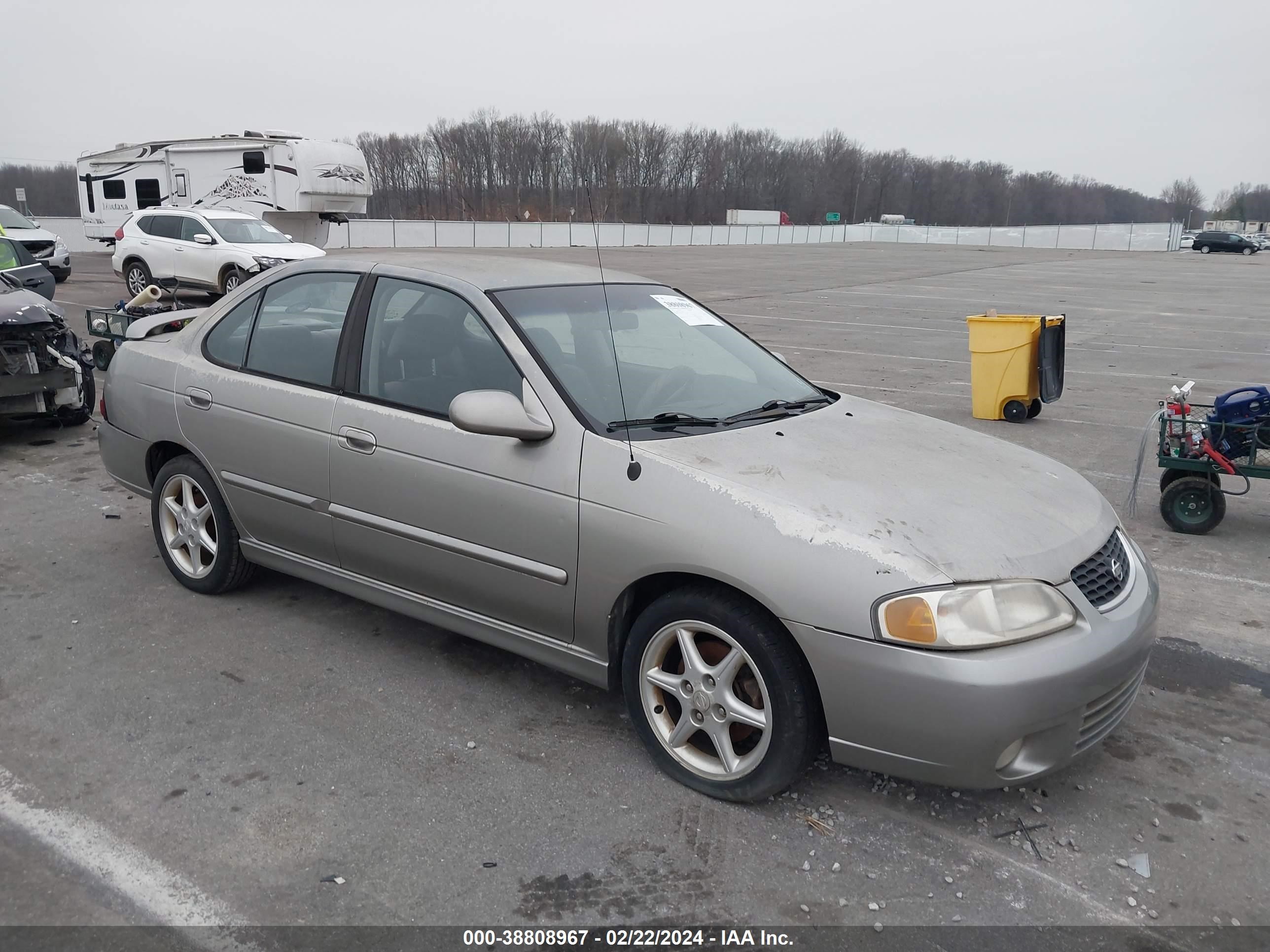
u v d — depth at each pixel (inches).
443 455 135.3
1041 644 104.5
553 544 125.3
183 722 134.8
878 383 430.9
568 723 136.6
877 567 104.3
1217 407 223.8
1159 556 213.8
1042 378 347.3
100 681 145.9
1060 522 118.6
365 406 145.9
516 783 121.6
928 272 1331.2
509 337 135.2
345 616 171.9
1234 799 121.5
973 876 105.9
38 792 117.9
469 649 159.8
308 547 158.6
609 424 127.5
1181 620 178.4
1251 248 2319.1
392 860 106.6
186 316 216.8
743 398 146.2
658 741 122.8
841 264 1528.1
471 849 108.7
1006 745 102.3
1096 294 975.0
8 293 295.3
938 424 151.9
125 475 189.2
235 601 177.5
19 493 242.5
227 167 874.8
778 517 109.8
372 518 145.3
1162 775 126.7
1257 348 565.0
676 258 1624.0
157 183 924.0
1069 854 109.9
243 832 110.9
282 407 155.9
